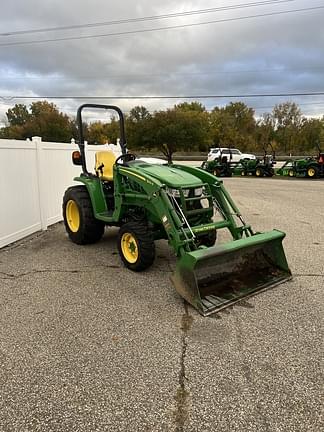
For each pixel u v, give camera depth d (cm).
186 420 202
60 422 201
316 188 1378
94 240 549
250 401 216
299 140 5391
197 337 287
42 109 6041
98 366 250
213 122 5172
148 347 273
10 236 547
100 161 538
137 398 219
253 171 2108
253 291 363
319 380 235
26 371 245
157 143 3509
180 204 403
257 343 278
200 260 332
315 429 196
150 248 415
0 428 197
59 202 718
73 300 355
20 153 566
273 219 743
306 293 367
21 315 323
